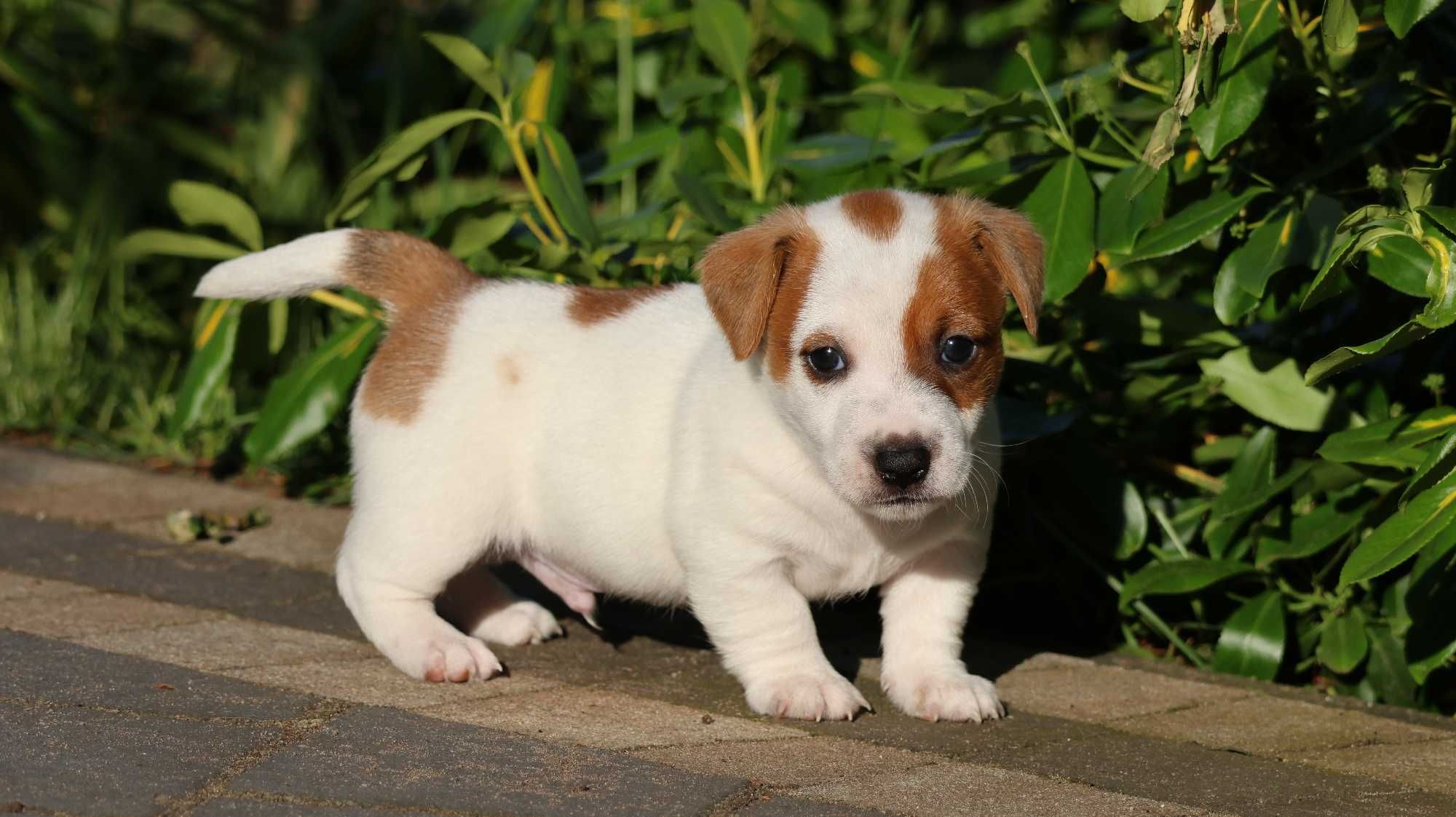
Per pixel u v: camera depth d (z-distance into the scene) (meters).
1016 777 1.52
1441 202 1.65
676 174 1.81
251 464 1.83
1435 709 1.70
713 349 1.62
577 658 1.65
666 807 1.48
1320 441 1.72
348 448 1.91
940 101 1.77
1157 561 1.73
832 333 1.56
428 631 1.62
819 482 1.58
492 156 2.21
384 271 1.67
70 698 1.54
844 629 1.71
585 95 2.32
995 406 1.65
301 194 2.31
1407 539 1.57
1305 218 1.65
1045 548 1.77
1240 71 1.62
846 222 1.58
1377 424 1.63
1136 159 1.71
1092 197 1.69
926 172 1.81
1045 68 1.96
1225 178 1.71
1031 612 1.79
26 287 2.07
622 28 2.07
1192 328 1.72
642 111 2.26
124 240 1.99
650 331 1.64
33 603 1.66
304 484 1.90
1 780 1.47
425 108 2.29
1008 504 1.76
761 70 2.07
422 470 1.63
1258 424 1.74
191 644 1.62
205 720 1.53
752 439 1.58
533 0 2.07
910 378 1.55
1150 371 1.75
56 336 2.04
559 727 1.55
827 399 1.56
